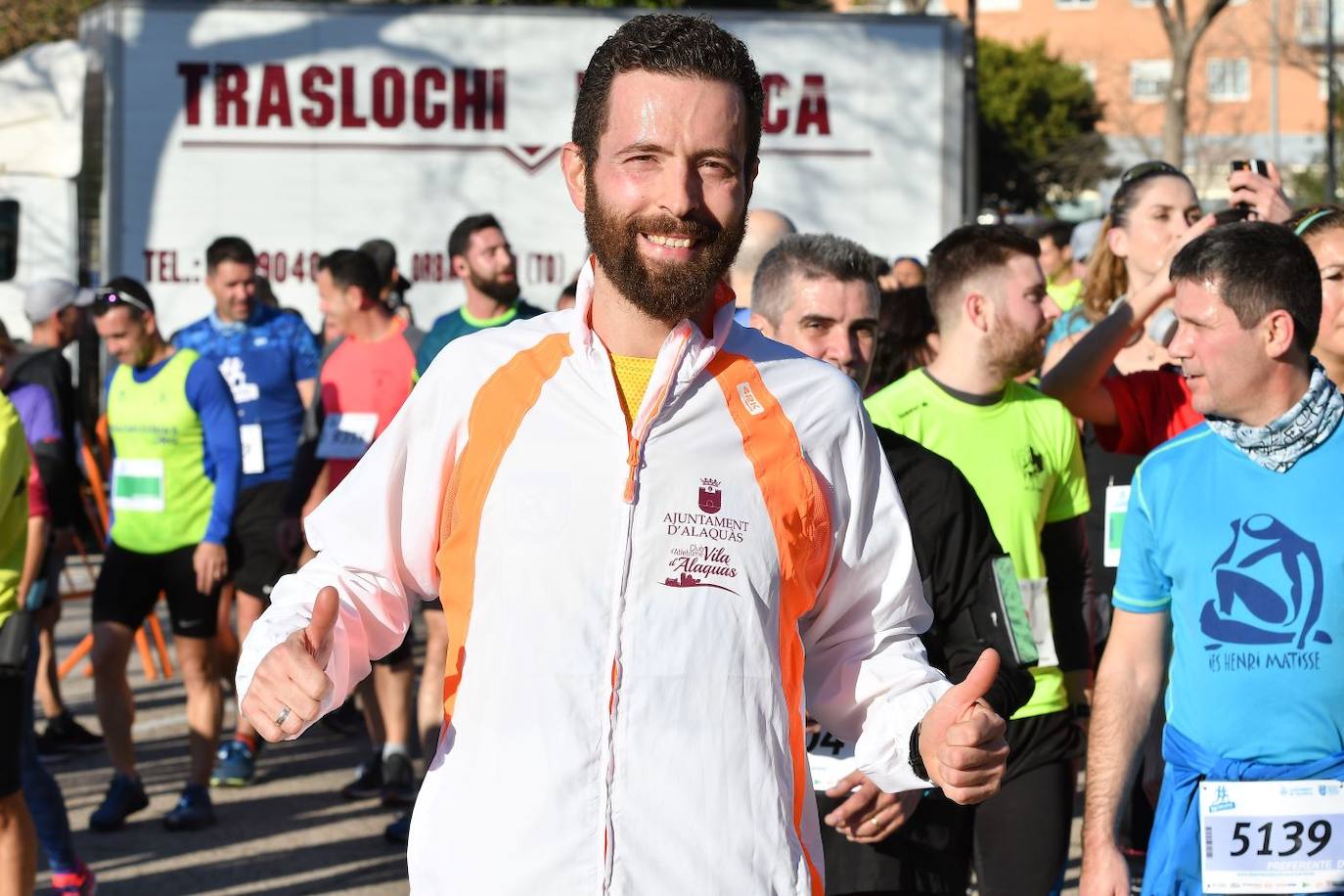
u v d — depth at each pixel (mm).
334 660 2160
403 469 2189
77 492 7297
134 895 5520
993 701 3096
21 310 12961
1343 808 2969
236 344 7766
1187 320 3084
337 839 6203
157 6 11633
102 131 13211
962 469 3949
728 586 2053
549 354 2131
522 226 11836
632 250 2057
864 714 2271
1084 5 57281
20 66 13047
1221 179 42875
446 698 2094
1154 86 55906
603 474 2057
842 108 11922
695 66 2051
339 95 11719
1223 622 3023
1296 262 3018
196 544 6391
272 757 7590
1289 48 44812
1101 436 4406
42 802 4980
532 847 1989
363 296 6973
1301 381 3023
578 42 11805
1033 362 3975
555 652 2014
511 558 2045
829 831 3479
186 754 7539
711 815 2006
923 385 4023
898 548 2256
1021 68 42844
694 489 2068
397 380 6961
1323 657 2955
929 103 11953
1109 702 3188
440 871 2029
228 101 11703
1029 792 3715
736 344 2203
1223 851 3004
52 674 7629
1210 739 3043
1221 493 3053
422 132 11766
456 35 11758
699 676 2023
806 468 2137
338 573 2191
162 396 6379
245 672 2066
